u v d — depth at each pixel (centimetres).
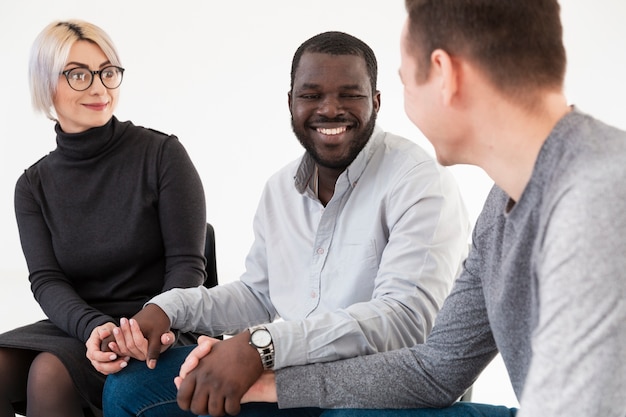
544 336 83
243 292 185
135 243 204
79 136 201
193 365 137
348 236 169
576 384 80
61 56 196
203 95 458
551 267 83
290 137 456
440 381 130
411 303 153
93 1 455
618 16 409
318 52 166
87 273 204
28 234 206
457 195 167
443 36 97
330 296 170
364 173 170
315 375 134
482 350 128
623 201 81
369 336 146
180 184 205
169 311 168
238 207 467
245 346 136
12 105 469
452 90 98
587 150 87
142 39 456
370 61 171
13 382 191
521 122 96
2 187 475
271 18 446
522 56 94
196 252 204
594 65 415
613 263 79
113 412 165
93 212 205
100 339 174
